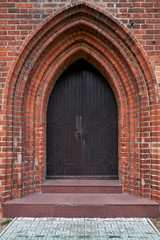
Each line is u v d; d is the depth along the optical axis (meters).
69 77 4.70
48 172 4.63
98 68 4.57
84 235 3.02
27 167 4.05
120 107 4.27
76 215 3.57
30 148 4.09
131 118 4.12
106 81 4.70
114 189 4.15
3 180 3.68
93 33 4.12
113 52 4.12
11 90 3.82
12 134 3.83
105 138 4.66
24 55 3.86
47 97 4.49
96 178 4.59
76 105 4.69
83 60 4.70
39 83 4.18
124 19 3.85
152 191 3.76
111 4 3.86
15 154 3.87
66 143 4.66
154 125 3.79
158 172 3.71
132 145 4.09
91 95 4.68
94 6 3.78
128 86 4.15
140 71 3.94
